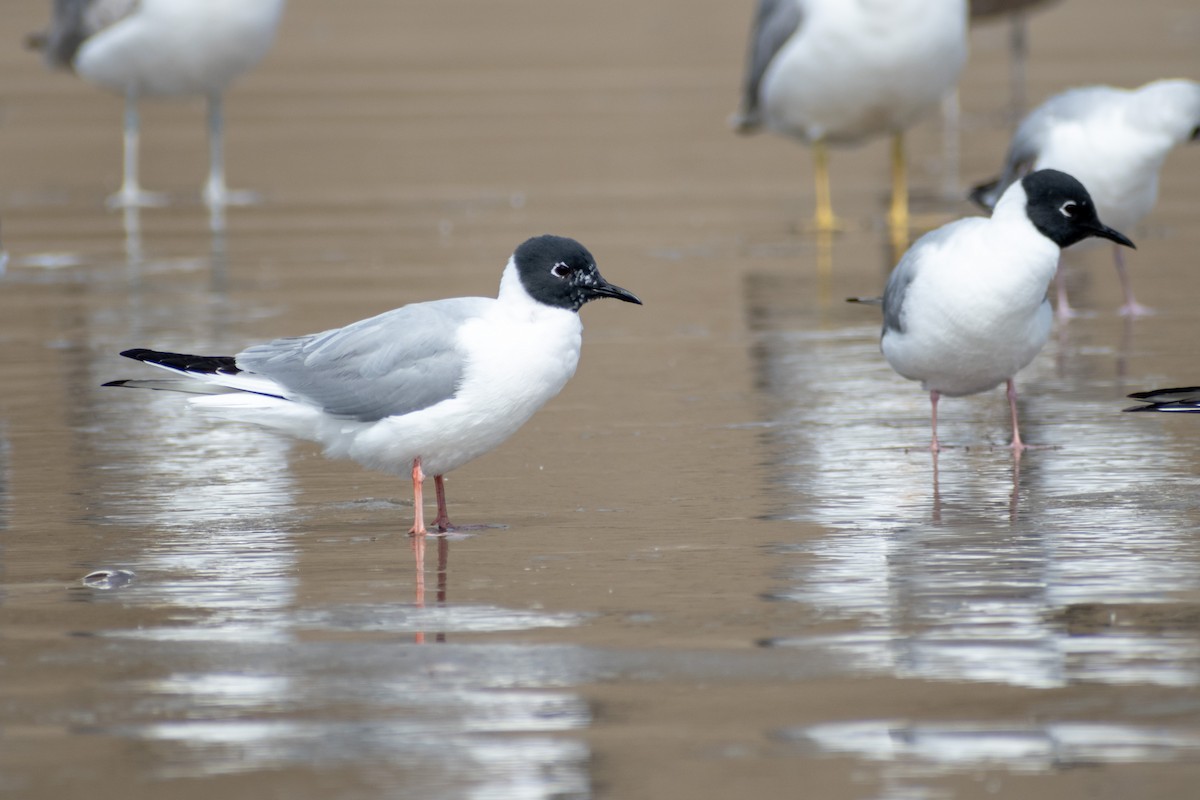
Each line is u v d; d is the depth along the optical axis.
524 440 12.80
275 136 31.22
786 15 22.31
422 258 20.61
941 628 8.49
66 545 10.28
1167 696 7.59
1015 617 8.62
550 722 7.49
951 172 26.73
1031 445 12.31
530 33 45.09
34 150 30.53
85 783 6.96
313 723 7.52
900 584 9.20
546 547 10.10
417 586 9.39
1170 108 15.87
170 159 29.59
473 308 10.50
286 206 24.94
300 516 10.92
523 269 10.36
